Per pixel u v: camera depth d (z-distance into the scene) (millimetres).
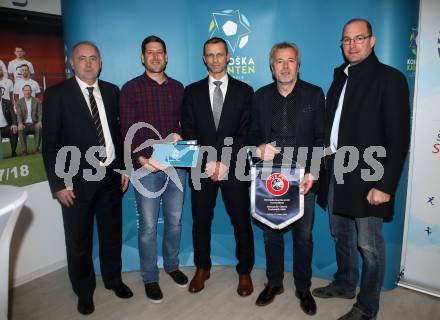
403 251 2293
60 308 2193
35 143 2428
